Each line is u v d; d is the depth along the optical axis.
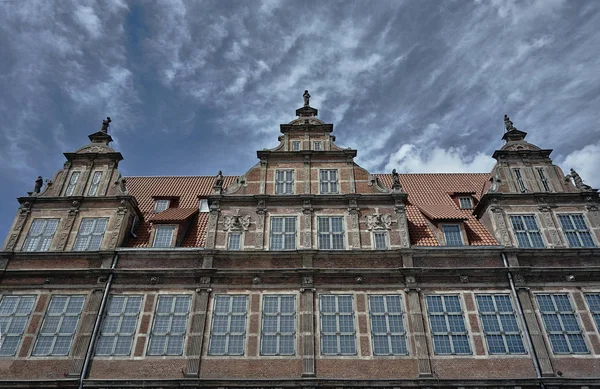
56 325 19.70
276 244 21.84
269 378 18.00
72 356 18.86
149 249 21.36
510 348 18.78
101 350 18.98
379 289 20.28
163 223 22.78
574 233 22.02
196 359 18.52
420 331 19.00
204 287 20.36
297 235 22.06
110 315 19.89
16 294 20.52
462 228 22.34
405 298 20.05
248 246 21.78
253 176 24.23
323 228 22.28
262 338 19.16
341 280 20.53
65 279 20.86
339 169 24.41
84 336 19.17
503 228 22.11
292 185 23.95
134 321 19.75
